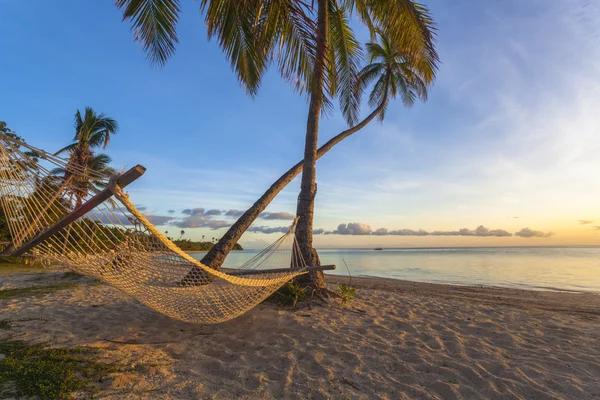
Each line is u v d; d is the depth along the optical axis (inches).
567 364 124.6
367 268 821.9
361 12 287.0
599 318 207.2
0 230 470.3
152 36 206.8
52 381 97.3
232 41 220.7
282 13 198.4
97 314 186.2
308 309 202.1
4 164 84.5
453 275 608.4
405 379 110.9
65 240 95.7
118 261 110.4
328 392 100.4
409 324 176.9
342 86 326.6
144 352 128.8
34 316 178.9
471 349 139.5
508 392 102.3
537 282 488.4
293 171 253.8
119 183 77.6
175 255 108.9
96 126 725.3
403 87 468.8
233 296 152.6
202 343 143.0
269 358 127.0
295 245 231.5
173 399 92.7
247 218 221.8
